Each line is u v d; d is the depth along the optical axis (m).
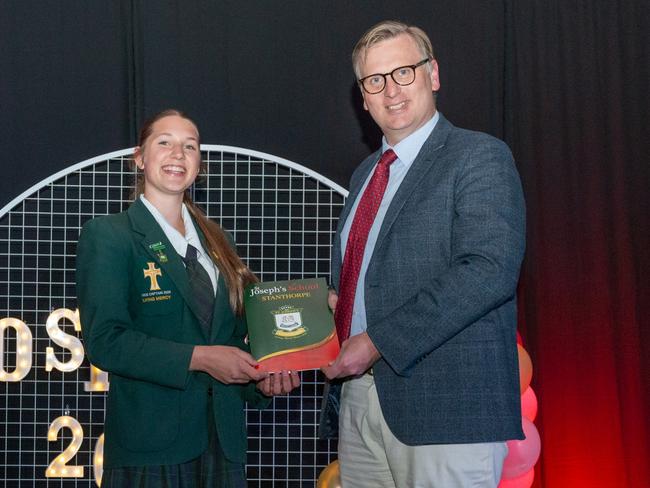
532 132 3.21
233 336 2.09
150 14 3.12
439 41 3.23
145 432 1.83
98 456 2.72
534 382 3.16
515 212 1.75
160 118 2.11
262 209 2.94
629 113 3.25
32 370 3.01
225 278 2.03
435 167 1.84
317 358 1.94
